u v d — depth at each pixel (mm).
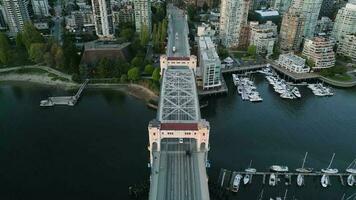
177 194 164750
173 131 193750
